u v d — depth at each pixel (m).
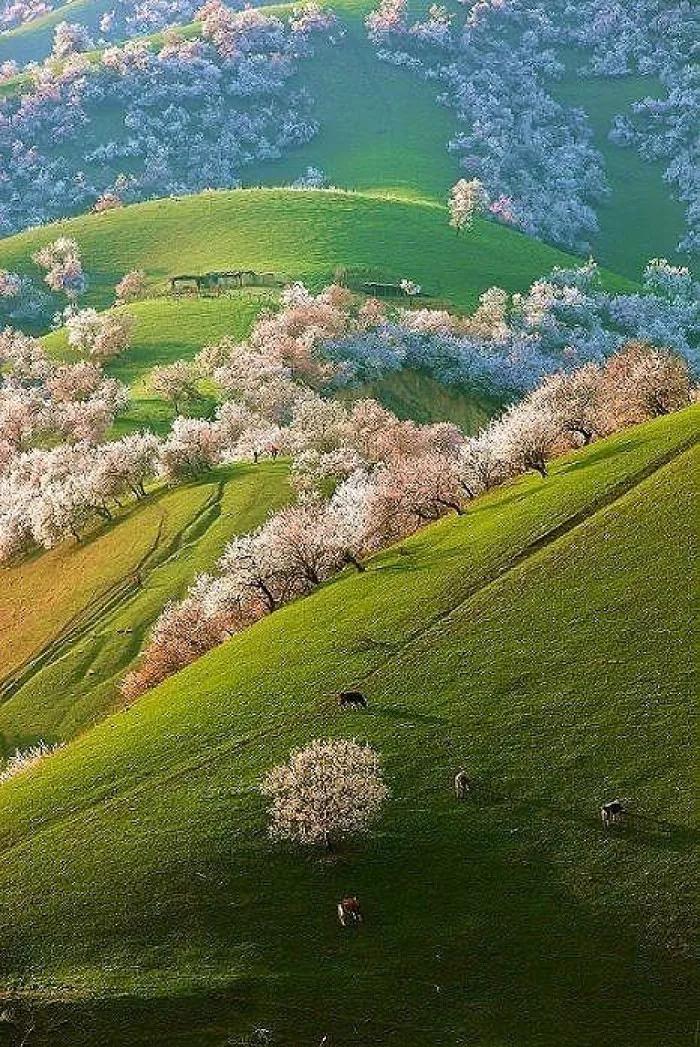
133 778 57.09
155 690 72.88
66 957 44.41
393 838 47.50
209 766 56.06
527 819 47.50
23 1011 41.41
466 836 47.09
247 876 46.91
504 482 92.06
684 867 43.47
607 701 53.22
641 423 91.62
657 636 56.72
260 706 61.06
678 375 96.50
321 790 47.38
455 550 73.44
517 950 41.72
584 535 67.88
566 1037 38.50
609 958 40.91
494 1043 38.47
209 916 45.25
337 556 81.25
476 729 53.56
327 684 61.22
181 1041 39.69
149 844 50.16
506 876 44.84
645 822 46.00
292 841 48.38
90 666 96.81
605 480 74.38
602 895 43.25
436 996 40.44
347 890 45.34
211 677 68.56
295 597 83.56
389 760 52.41
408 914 43.84
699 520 64.88
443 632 63.12
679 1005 38.97
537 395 105.44
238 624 84.12
